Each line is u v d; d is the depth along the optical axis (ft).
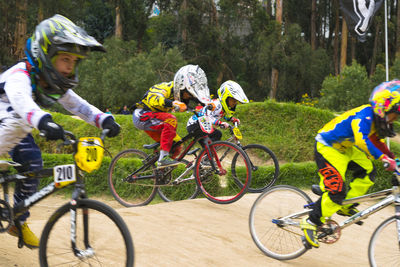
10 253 10.48
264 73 94.94
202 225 14.30
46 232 8.52
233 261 11.78
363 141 10.50
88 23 93.81
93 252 8.19
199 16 91.97
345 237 15.44
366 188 11.35
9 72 8.51
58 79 8.34
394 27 109.70
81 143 8.13
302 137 31.37
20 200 9.77
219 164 17.01
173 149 17.63
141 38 94.32
